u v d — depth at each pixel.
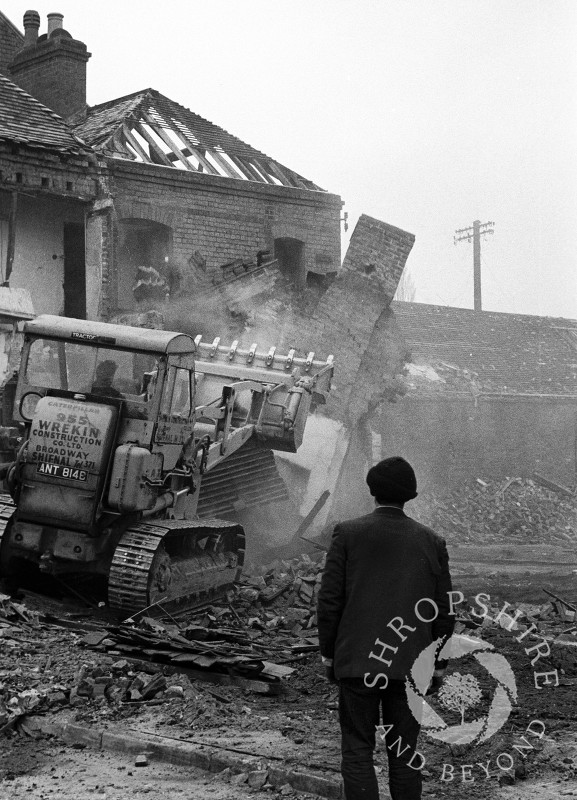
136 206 20.55
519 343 40.38
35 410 10.20
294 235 23.14
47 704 6.83
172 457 10.73
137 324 18.80
